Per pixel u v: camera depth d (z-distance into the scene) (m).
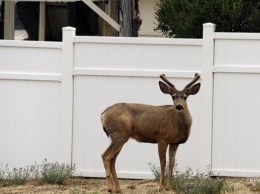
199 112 22.17
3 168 22.86
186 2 27.03
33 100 22.73
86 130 22.56
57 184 21.94
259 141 21.98
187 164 22.23
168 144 20.34
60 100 22.64
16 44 22.67
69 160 22.62
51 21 37.03
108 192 20.30
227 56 22.08
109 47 22.42
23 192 20.78
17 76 22.70
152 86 22.28
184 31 26.75
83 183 22.05
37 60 22.70
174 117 19.97
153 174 22.20
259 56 21.97
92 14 36.66
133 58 22.34
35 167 22.70
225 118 22.11
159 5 28.72
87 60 22.50
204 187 19.89
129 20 29.25
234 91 22.05
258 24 26.66
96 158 22.56
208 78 22.08
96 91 22.48
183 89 20.42
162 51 22.25
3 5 36.56
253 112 22.02
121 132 20.17
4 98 22.84
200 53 22.12
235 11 26.31
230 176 22.12
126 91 22.41
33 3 38.34
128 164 22.42
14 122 22.81
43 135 22.72
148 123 20.17
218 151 22.16
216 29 26.55
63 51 22.53
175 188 20.41
